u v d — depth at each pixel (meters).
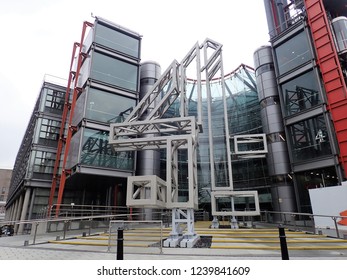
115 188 26.38
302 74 24.83
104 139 23.25
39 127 28.45
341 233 13.05
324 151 21.81
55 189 27.08
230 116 37.81
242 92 37.81
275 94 27.78
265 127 27.72
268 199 30.36
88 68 24.70
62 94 31.05
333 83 21.92
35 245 10.40
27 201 25.98
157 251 8.25
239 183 33.25
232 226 17.09
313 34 24.14
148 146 13.14
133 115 13.83
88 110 23.11
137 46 28.91
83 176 22.41
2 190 84.00
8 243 11.09
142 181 9.06
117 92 25.44
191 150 10.22
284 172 25.06
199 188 34.62
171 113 35.66
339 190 15.24
